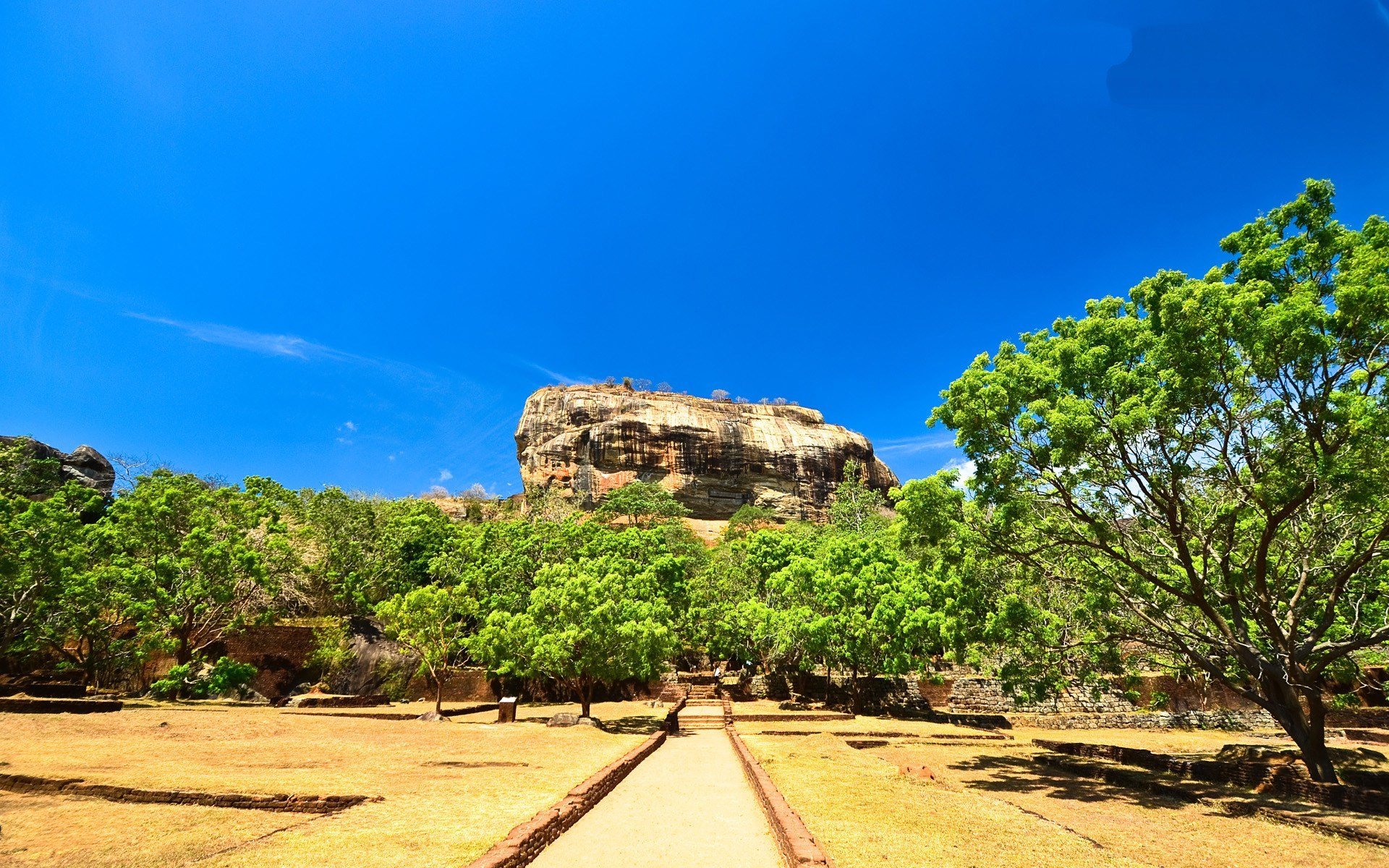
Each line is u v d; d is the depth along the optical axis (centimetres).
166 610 3316
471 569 4594
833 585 3769
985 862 889
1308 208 1347
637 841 980
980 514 1686
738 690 4431
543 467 11588
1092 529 1566
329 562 4641
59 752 1502
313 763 1494
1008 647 1931
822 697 4141
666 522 7731
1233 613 1479
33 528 2880
